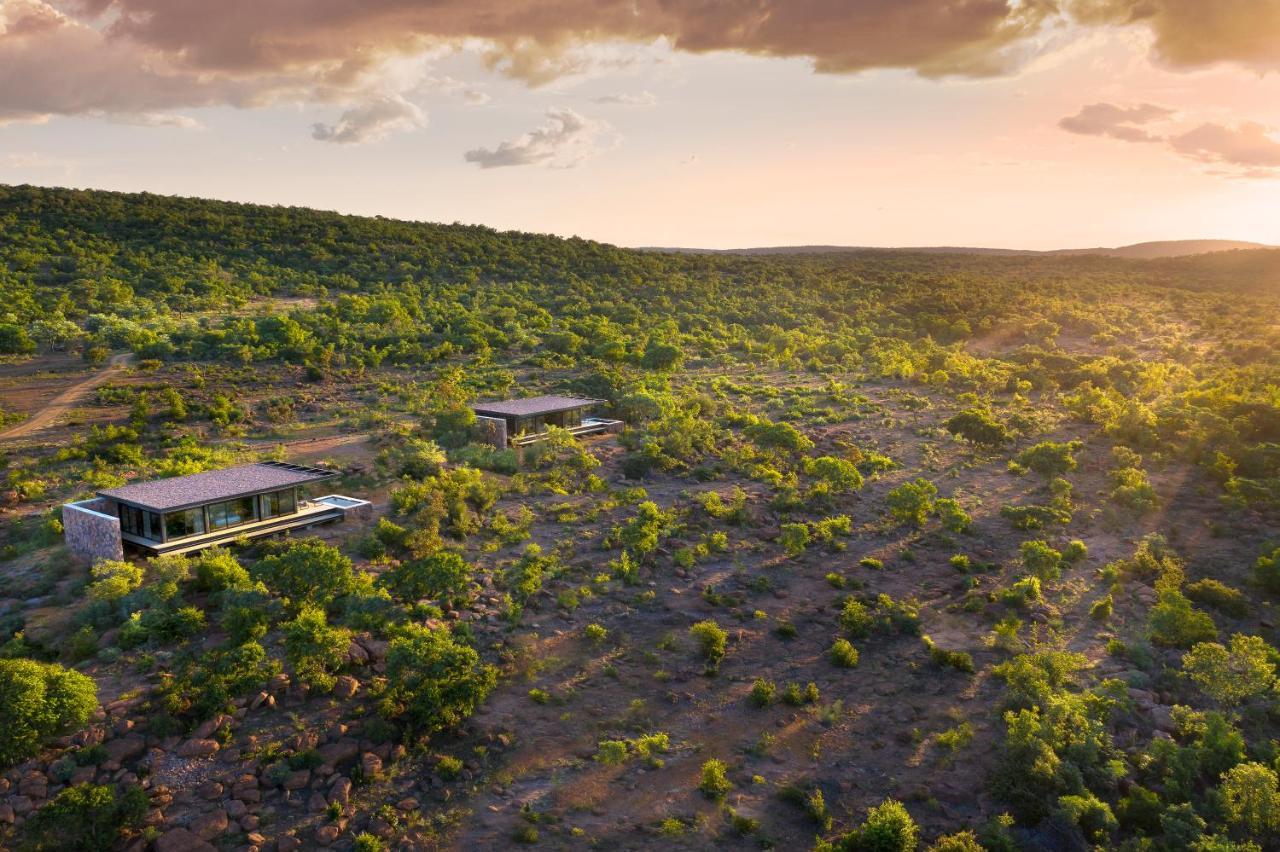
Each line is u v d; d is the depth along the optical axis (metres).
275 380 97.31
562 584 44.34
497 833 27.05
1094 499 62.72
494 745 31.27
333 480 57.84
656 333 139.25
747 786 30.23
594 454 70.81
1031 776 29.81
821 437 80.50
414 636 33.69
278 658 34.34
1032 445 78.38
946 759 32.06
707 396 95.69
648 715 34.09
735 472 67.94
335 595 38.69
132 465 63.12
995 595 46.06
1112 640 41.12
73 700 27.80
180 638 34.97
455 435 68.94
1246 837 27.66
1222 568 50.03
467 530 50.03
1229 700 34.72
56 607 37.53
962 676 38.03
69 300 126.12
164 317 123.44
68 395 87.81
